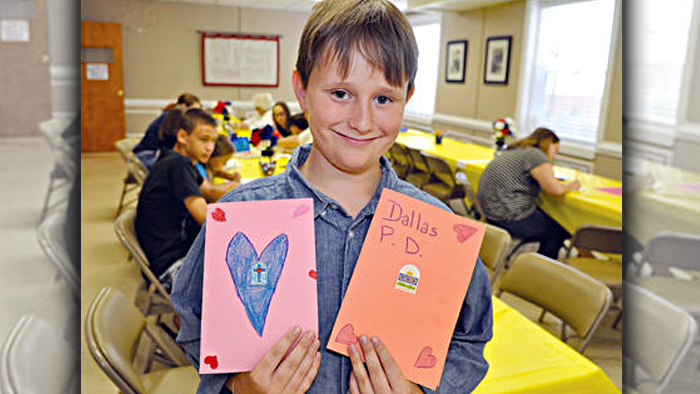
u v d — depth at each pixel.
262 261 0.61
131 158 4.00
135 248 2.03
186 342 0.64
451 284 0.63
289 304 0.61
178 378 1.57
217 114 5.73
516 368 1.15
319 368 0.63
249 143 4.20
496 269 2.05
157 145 4.17
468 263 0.64
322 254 0.64
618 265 2.73
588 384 1.13
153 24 8.05
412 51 0.61
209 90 8.56
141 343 2.40
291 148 4.35
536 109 5.64
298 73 0.63
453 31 6.86
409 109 8.35
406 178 4.89
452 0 5.75
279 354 0.57
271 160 3.48
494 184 3.38
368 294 0.62
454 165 4.22
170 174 2.28
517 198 3.31
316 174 0.67
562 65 5.25
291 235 0.62
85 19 7.66
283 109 4.86
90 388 2.09
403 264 0.63
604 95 4.58
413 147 4.89
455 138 6.93
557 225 3.36
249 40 8.56
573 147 5.02
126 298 1.49
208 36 8.34
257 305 0.60
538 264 1.78
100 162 7.16
